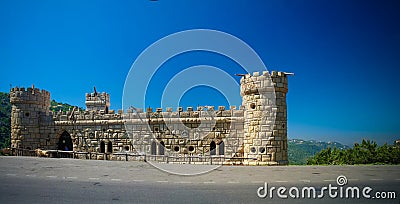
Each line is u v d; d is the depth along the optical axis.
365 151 34.97
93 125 41.00
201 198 15.28
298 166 28.44
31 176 20.94
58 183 18.73
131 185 18.36
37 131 42.41
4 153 39.72
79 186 17.92
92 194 16.00
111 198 15.22
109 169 24.78
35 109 42.44
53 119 42.28
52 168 24.69
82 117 41.41
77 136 41.41
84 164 27.64
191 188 17.58
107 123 40.41
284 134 32.47
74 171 23.38
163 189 17.28
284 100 32.84
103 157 40.12
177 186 18.14
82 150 41.09
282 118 32.41
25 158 31.66
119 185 18.31
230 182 19.41
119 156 39.75
